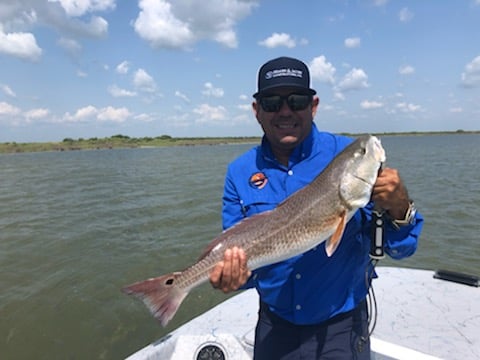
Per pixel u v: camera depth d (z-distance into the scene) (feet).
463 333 4.60
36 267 11.67
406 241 3.09
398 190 2.88
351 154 3.09
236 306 5.82
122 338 7.90
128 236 14.80
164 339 4.86
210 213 18.37
